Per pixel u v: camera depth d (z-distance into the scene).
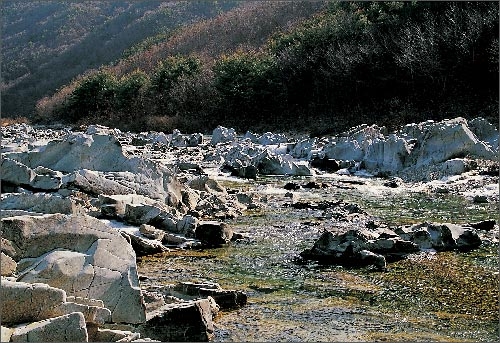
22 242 8.15
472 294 9.84
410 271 11.05
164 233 13.11
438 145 23.25
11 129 49.34
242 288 10.16
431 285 10.30
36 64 116.56
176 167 23.72
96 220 8.64
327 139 31.75
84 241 8.34
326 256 11.89
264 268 11.34
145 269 11.20
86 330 6.84
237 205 17.30
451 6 42.16
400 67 41.12
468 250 12.34
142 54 85.38
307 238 13.67
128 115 60.41
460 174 21.56
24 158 18.17
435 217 15.77
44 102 83.31
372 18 48.56
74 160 17.83
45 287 7.20
